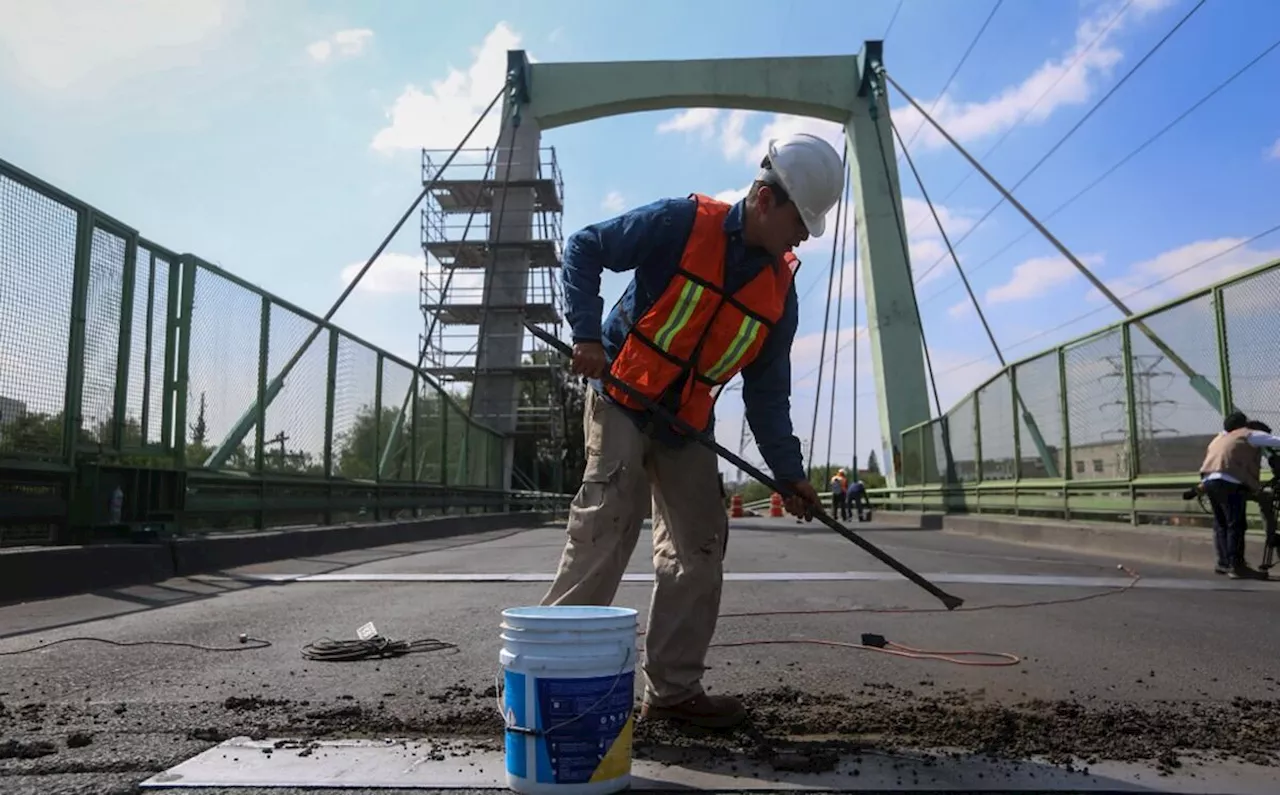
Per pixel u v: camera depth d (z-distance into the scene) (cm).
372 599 641
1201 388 970
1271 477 887
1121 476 1170
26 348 682
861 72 3102
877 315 2925
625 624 226
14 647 446
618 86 3133
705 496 289
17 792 225
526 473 3853
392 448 1534
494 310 3136
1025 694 352
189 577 777
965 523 1711
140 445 827
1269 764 257
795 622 538
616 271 282
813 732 288
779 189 273
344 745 265
